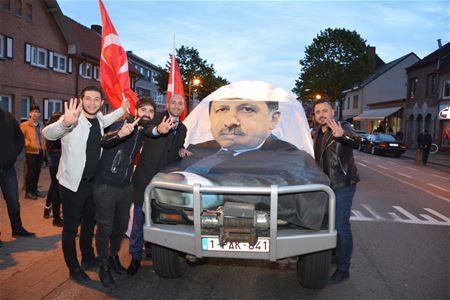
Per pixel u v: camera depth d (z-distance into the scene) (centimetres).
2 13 1848
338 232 439
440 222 734
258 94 525
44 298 388
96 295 401
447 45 3203
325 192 369
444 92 2884
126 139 418
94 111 414
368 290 425
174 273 436
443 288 433
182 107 444
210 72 4012
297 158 439
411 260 520
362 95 4994
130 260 506
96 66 2911
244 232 354
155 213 396
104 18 563
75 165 408
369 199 948
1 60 1853
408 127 3538
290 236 359
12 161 539
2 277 428
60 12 2281
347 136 414
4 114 536
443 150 2811
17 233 563
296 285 437
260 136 493
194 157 448
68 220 421
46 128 403
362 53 4859
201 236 363
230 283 441
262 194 355
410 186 1190
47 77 2252
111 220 421
